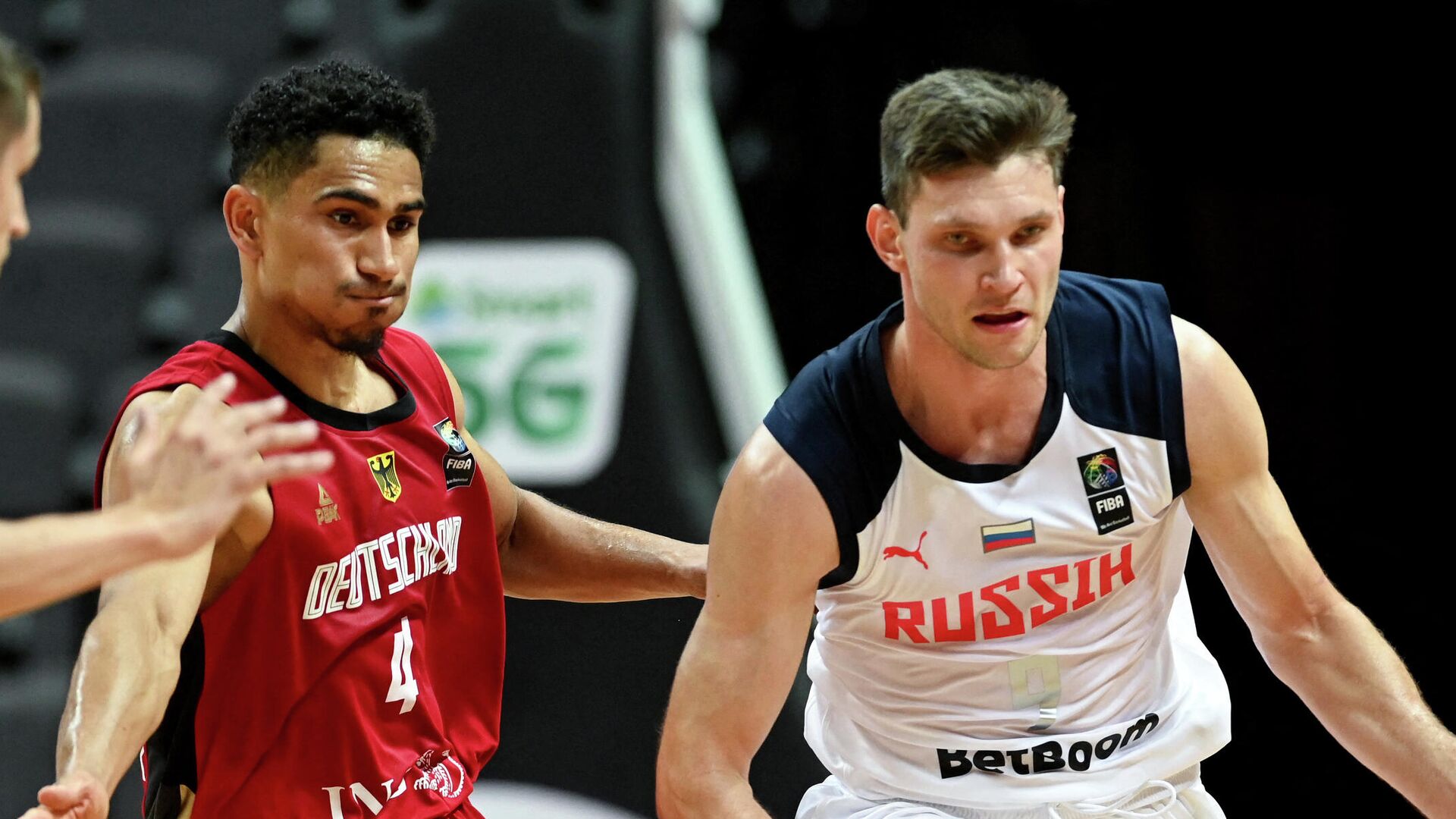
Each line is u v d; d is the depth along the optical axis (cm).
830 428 910
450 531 991
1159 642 996
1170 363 915
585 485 1664
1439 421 2142
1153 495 919
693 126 1830
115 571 646
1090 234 2177
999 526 909
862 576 929
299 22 2009
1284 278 2184
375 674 944
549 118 1712
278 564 912
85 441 1895
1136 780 979
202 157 2011
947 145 831
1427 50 2111
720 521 925
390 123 920
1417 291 2155
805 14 2311
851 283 2302
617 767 1623
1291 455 2181
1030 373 906
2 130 660
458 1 1733
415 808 956
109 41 2080
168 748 941
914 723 970
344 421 950
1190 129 2189
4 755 1722
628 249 1695
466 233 1709
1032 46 2206
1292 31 2145
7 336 1925
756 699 918
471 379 1691
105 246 1953
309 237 904
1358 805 2056
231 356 931
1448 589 2128
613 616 1645
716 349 1717
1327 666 941
